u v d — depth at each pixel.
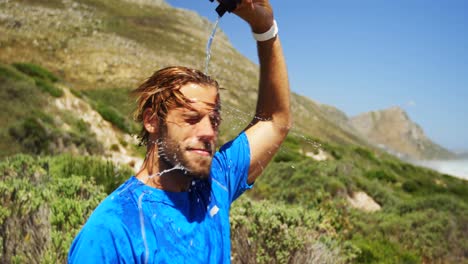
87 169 8.34
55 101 21.33
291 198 13.23
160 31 88.88
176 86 1.57
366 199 15.22
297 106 107.38
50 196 5.27
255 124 2.11
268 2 2.01
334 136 102.31
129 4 102.81
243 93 71.44
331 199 13.01
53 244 3.85
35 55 53.38
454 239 11.33
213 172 1.83
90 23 72.75
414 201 14.18
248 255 4.79
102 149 18.23
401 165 33.88
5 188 5.03
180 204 1.59
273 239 5.01
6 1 65.62
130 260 1.43
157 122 1.58
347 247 6.84
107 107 24.20
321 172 14.84
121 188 1.56
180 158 1.55
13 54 51.72
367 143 119.62
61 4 76.75
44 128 16.50
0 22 57.81
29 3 70.19
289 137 24.72
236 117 1.90
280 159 20.03
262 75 2.12
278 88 2.09
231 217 4.95
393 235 11.06
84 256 1.40
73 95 23.12
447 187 25.30
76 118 21.05
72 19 70.62
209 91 1.61
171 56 73.69
